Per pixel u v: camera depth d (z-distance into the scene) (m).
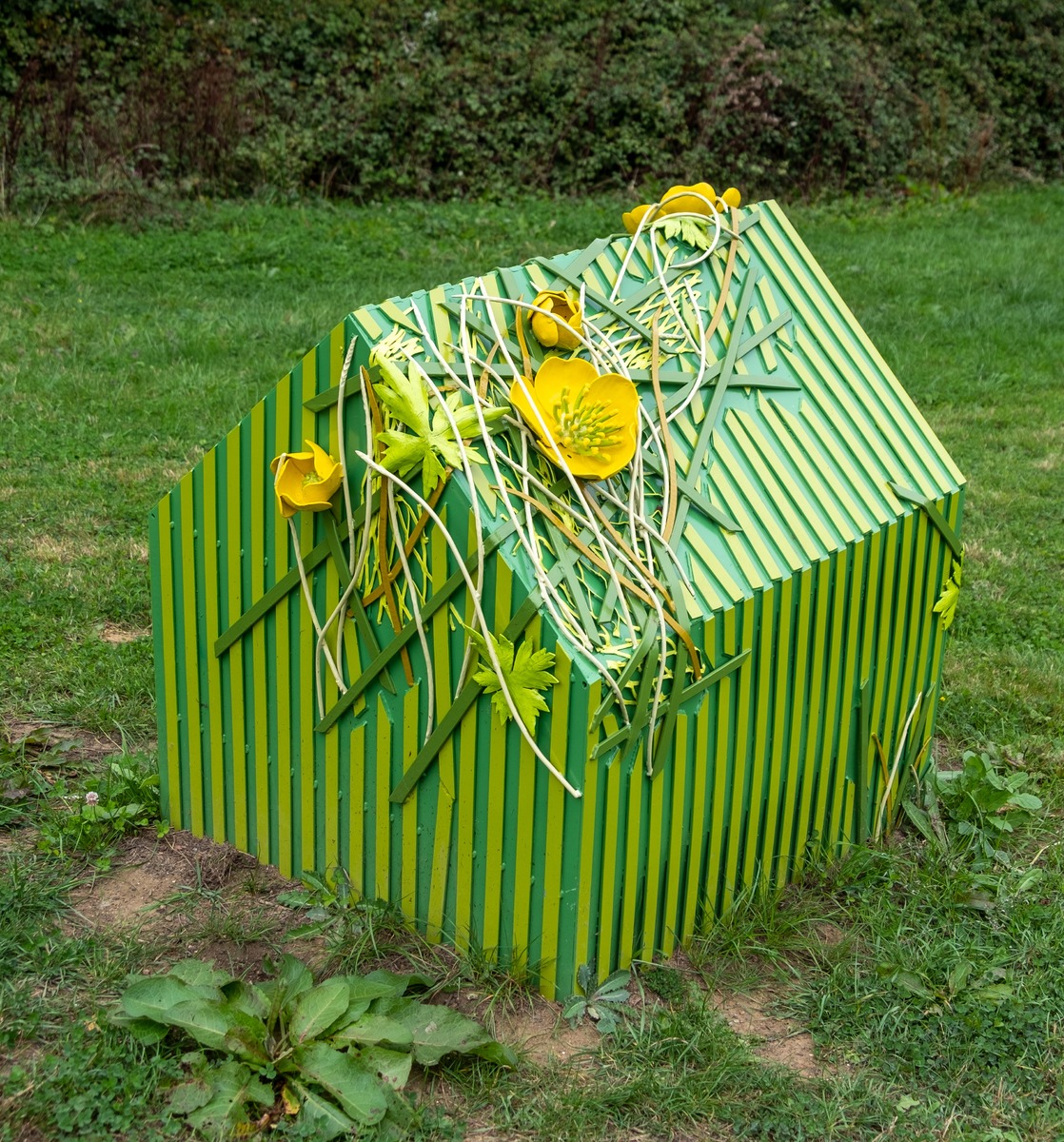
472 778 3.09
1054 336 10.70
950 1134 2.88
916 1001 3.29
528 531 2.95
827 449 3.64
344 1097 2.71
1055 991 3.35
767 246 3.92
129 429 7.51
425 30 16.75
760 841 3.55
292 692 3.39
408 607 3.08
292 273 11.73
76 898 3.50
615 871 3.04
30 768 4.11
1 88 14.21
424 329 3.11
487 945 3.18
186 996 2.91
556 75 16.25
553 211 14.96
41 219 12.27
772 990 3.34
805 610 3.40
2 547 5.84
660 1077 2.94
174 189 13.74
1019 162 19.41
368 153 15.15
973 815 4.13
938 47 19.12
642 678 2.94
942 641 4.11
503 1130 2.79
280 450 3.22
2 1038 2.90
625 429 3.07
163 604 3.60
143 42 15.44
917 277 12.60
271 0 16.36
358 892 3.43
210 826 3.74
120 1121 2.69
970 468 7.85
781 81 16.66
